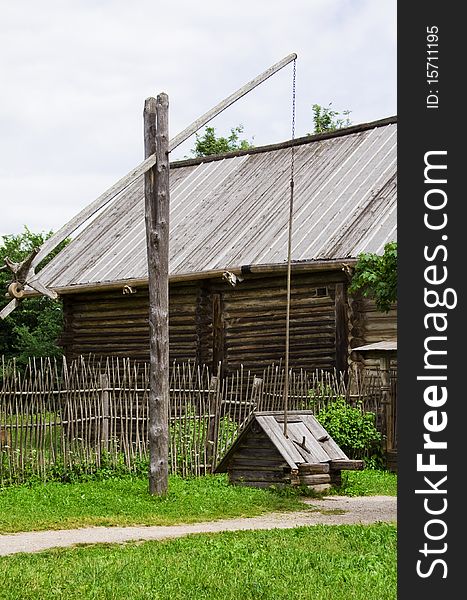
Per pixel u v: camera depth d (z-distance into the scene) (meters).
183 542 11.38
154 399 15.41
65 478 16.95
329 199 26.59
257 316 25.92
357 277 16.03
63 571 9.80
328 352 24.38
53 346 45.38
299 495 15.94
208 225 28.72
